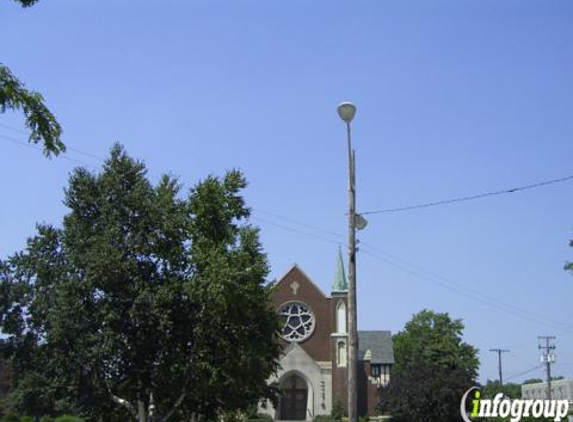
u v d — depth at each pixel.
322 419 72.38
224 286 31.77
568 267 33.97
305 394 76.31
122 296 33.12
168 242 34.59
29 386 34.97
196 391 33.03
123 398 35.03
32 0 10.46
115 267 32.47
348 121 21.09
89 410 34.91
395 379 69.69
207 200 35.56
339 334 78.00
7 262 37.03
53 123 10.68
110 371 33.72
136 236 33.84
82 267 33.53
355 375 21.23
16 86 10.36
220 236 35.53
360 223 21.81
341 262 84.31
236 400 35.94
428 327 109.56
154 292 33.00
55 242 35.31
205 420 37.91
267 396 39.56
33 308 35.06
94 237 33.75
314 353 78.31
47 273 34.94
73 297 32.88
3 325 39.81
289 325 79.06
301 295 80.00
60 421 58.38
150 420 35.25
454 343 98.81
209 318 32.75
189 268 34.22
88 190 35.09
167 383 33.34
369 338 96.44
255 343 34.91
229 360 33.06
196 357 32.44
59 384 33.81
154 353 33.91
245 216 37.06
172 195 35.53
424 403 65.06
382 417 73.88
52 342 32.91
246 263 34.09
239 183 36.81
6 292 39.78
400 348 110.25
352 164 21.81
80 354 32.25
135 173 35.69
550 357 88.19
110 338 32.31
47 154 10.88
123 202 34.81
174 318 33.50
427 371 68.50
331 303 79.69
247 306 33.59
